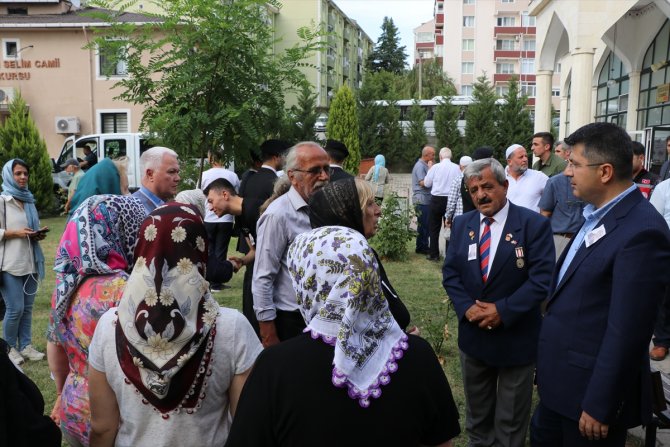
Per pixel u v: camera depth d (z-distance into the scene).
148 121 5.65
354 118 24.64
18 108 16.84
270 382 1.50
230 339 1.97
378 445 1.47
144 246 1.90
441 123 34.81
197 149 5.62
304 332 1.58
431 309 6.83
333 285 1.56
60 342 2.55
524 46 62.66
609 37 16.47
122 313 1.91
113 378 1.94
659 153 13.96
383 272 2.47
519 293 3.16
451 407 1.61
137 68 5.57
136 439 1.93
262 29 5.54
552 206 5.96
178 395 1.89
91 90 26.69
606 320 2.41
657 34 15.65
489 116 33.75
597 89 20.12
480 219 3.39
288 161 3.32
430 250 10.12
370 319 1.57
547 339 2.59
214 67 5.35
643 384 2.44
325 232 1.64
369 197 2.34
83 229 2.50
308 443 1.46
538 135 7.05
